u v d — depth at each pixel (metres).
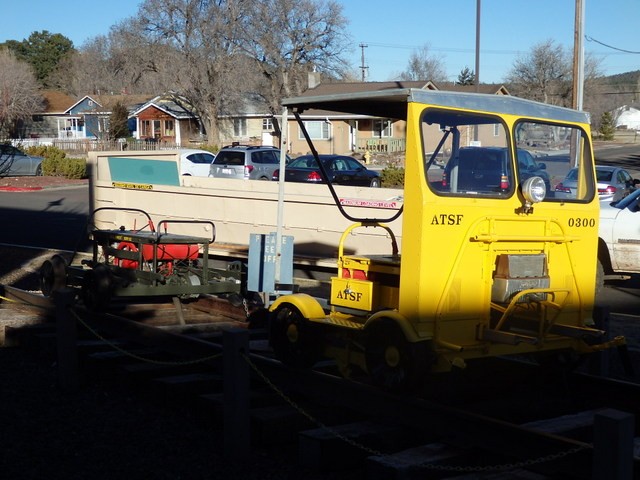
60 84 103.25
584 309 6.91
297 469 5.96
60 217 24.80
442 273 5.98
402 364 5.99
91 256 16.19
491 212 6.22
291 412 6.53
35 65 114.44
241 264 10.78
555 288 6.57
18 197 31.80
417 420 5.77
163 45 64.31
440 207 5.95
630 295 12.56
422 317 5.90
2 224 22.83
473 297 6.15
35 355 9.19
